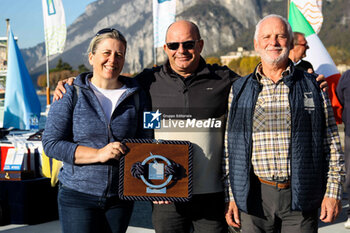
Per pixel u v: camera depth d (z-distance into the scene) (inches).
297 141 80.7
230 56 5521.7
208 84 90.7
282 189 82.5
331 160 84.0
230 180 86.8
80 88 82.3
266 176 82.9
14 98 251.1
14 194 161.2
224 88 91.4
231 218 88.9
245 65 4633.4
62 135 80.7
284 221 84.6
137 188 81.5
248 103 84.6
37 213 162.4
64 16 395.2
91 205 80.4
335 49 5364.2
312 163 81.1
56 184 167.9
